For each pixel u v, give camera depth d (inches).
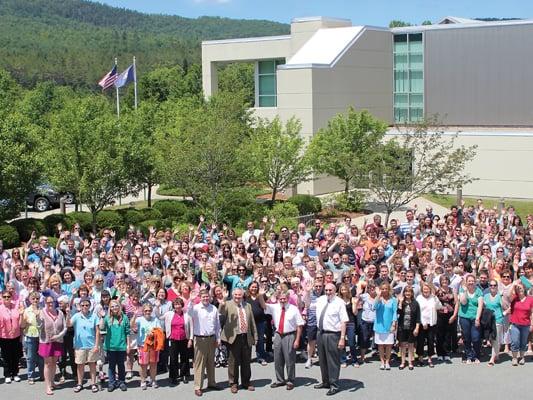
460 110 1974.7
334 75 1818.4
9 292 597.9
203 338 557.9
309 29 1998.0
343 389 561.6
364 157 1306.6
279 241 852.6
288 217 1369.3
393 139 1365.7
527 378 587.8
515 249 792.3
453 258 730.8
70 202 1653.5
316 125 1765.5
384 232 902.4
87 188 1216.8
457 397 541.3
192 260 762.2
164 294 589.0
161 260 752.3
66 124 1226.6
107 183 1234.0
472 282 627.8
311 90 1749.5
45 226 1237.7
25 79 5777.6
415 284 654.5
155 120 1823.3
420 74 2017.7
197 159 1212.5
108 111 1477.6
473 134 1688.0
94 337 569.0
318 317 556.1
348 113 1675.7
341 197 1550.2
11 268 717.3
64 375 606.9
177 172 1220.5
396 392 553.3
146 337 565.0
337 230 943.7
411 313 605.3
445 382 577.6
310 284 646.5
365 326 625.3
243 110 1798.7
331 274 621.3
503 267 700.0
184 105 1971.0
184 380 594.2
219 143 1214.9
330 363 550.9
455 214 1041.5
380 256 751.7
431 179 1262.3
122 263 703.1
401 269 669.9
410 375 597.6
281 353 566.3
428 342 623.8
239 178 1259.8
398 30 2021.4
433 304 617.0
